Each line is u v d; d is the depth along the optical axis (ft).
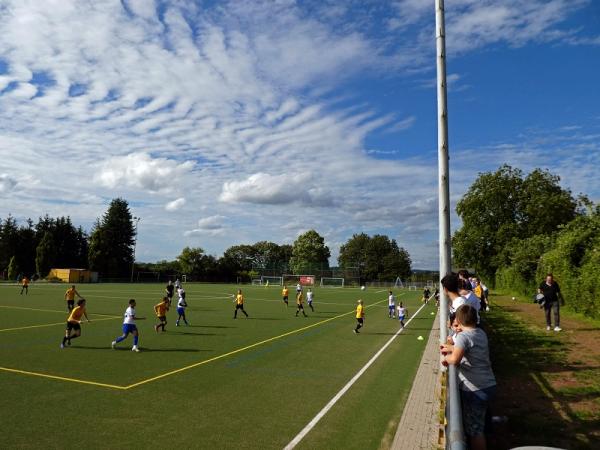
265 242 551.18
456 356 16.44
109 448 22.35
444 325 33.45
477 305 27.32
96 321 78.79
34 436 23.85
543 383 34.35
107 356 46.98
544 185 192.65
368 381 37.14
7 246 321.73
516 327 67.56
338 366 43.19
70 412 28.02
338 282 337.11
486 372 16.90
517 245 156.76
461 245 203.31
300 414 28.19
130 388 34.01
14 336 59.98
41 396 31.50
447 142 35.70
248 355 48.44
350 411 28.91
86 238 359.05
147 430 25.02
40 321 76.54
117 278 321.32
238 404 30.22
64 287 206.80
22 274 310.45
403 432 24.76
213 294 175.42
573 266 82.74
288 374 39.47
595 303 69.56
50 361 43.80
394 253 458.09
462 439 9.95
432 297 184.03
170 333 65.87
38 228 338.75
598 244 75.31
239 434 24.58
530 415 26.84
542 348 49.19
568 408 28.02
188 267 350.23
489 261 199.41
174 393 32.76
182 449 22.38
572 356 44.29
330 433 24.91
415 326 79.30
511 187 195.62
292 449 22.61
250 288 243.60
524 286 131.75
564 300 88.84
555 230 183.21
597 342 51.90
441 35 36.63
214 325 76.48
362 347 55.11
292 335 65.10
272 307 118.73
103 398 31.24
